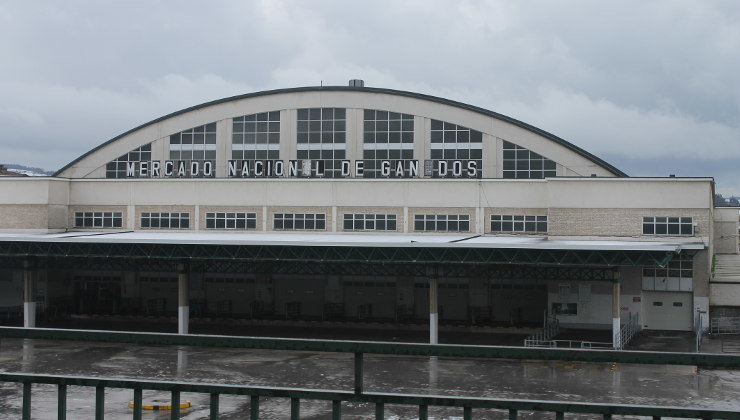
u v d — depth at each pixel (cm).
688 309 6009
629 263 5059
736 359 593
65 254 5947
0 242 6044
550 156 7038
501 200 6481
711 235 6259
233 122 7625
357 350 657
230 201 7025
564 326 6103
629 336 5641
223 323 7094
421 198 6644
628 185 6019
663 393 3769
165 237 6312
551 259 5188
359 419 2992
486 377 4222
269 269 6506
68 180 7312
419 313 6981
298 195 6894
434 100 7275
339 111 7438
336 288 7144
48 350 5234
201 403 3344
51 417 2856
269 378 4150
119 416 2998
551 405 625
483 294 6794
